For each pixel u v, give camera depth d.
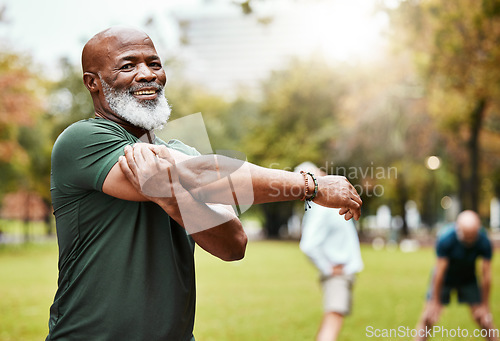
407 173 24.72
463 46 12.93
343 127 24.20
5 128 24.14
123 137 1.75
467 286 5.60
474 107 17.73
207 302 9.68
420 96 20.22
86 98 30.89
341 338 6.23
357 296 10.12
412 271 15.16
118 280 1.70
